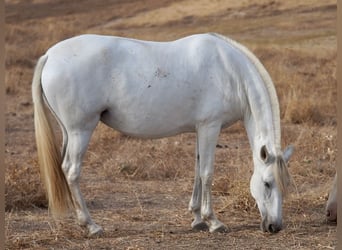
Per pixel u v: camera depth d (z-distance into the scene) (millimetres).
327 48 38125
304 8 48312
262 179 10734
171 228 11500
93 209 12820
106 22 51250
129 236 10961
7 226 11664
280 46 39094
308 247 10320
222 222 11812
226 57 11039
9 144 19547
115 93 10820
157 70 10852
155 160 16453
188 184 14680
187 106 10969
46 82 10734
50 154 10742
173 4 52812
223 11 50281
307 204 12977
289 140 18234
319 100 23703
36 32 46125
